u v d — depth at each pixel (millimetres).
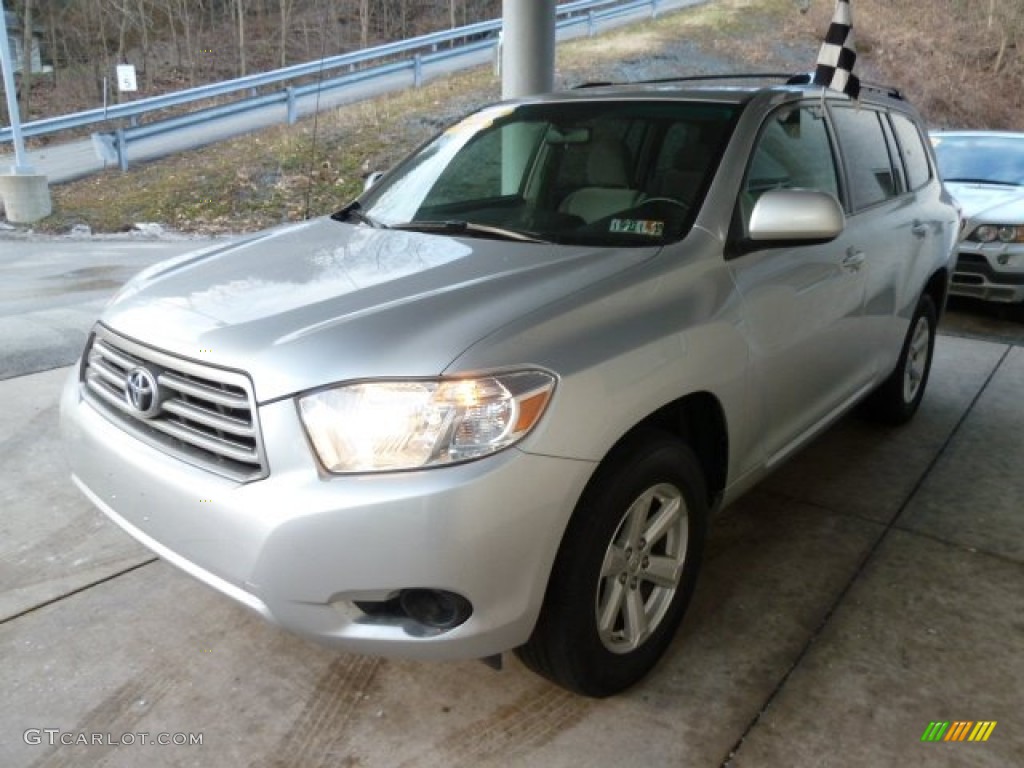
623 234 2844
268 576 2102
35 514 3605
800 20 24031
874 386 4082
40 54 25531
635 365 2318
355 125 15250
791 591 3139
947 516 3701
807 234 2699
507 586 2113
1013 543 3475
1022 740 2404
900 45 25328
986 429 4695
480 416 2057
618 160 3141
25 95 22609
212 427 2221
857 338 3643
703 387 2549
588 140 3248
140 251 10430
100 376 2654
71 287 8055
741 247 2844
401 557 2025
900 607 3031
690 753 2359
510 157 3398
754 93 3260
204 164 14258
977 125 23297
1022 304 7113
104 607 2994
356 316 2273
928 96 23484
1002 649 2797
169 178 13789
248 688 2611
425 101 16234
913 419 4840
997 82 25453
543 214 3082
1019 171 8008
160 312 2496
